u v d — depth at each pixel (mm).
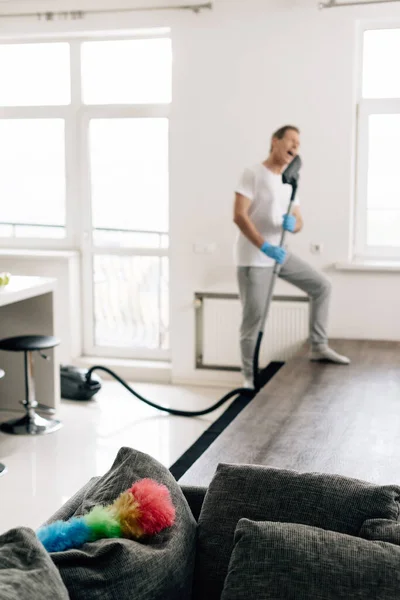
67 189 6316
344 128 5547
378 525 1857
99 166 6258
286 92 5602
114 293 6359
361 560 1715
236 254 5254
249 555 1767
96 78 6148
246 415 4160
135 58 6051
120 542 1734
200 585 1991
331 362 5219
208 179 5805
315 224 5680
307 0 5477
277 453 3584
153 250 6199
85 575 1670
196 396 5738
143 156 6164
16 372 5320
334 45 5484
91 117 6176
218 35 5648
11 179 6457
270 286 5078
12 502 3865
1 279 4840
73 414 5297
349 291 5719
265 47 5590
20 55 6281
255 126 5680
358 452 3609
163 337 6301
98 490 2113
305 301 5781
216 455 3553
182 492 2252
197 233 5883
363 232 5836
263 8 5555
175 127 5805
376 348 5539
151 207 6203
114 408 5441
